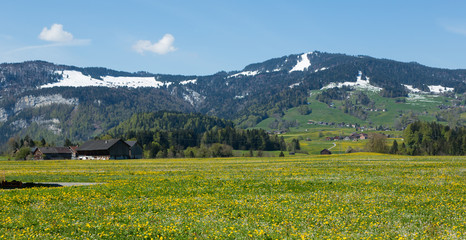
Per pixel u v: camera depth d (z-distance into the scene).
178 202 29.17
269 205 27.19
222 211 24.88
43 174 64.25
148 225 20.69
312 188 37.81
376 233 18.91
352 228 20.19
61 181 52.16
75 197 32.72
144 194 34.62
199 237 18.42
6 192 36.75
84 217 23.56
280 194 33.72
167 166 83.44
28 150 172.38
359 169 62.09
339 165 73.56
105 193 35.28
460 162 75.44
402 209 25.41
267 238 18.12
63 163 107.56
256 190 36.75
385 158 99.38
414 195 31.98
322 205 26.83
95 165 93.12
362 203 27.95
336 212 23.88
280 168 69.00
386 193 33.41
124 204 28.38
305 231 19.22
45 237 18.70
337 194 32.62
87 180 52.28
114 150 166.12
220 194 34.25
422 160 87.94
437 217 22.69
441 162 77.06
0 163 110.56
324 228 20.08
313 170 62.06
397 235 18.59
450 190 35.06
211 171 64.94
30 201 31.03
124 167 82.62
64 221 21.92
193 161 110.12
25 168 83.25
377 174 52.81
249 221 21.89
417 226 20.75
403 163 75.94
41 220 22.58
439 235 18.53
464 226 20.28
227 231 19.23
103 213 25.00
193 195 34.19
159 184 42.69
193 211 25.52
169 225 20.67
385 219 22.23
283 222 21.39
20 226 21.30
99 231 19.98
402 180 44.16
